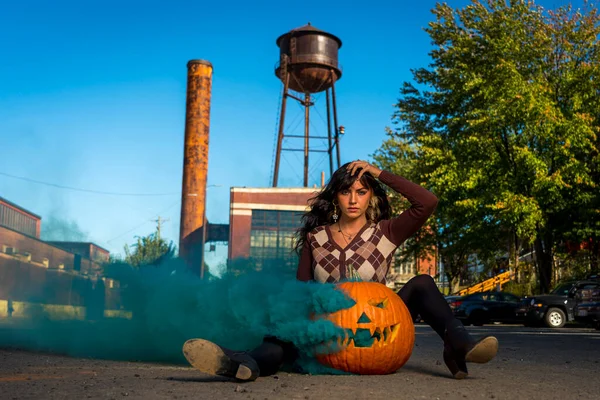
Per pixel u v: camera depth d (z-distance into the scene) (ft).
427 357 19.25
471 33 82.38
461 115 84.38
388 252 13.00
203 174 138.10
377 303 11.81
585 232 76.43
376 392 9.72
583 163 74.38
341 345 11.52
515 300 77.15
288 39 133.69
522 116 73.61
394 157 119.24
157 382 10.98
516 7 79.30
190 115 140.15
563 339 35.04
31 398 8.96
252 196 140.26
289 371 12.46
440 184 77.97
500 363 17.54
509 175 77.00
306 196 140.67
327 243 13.05
